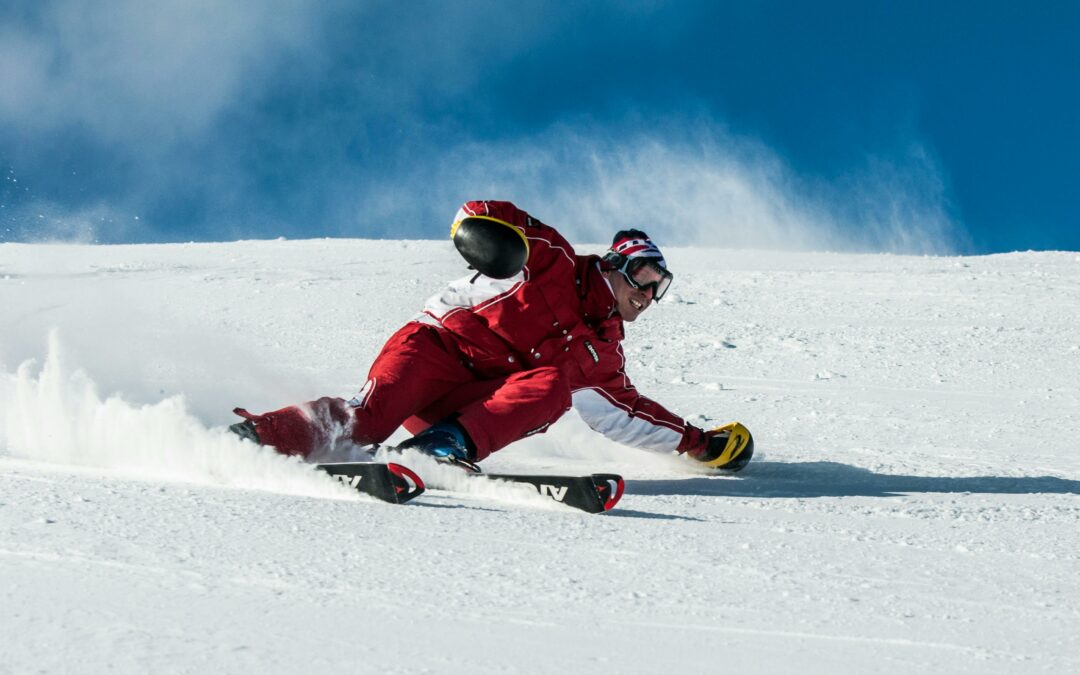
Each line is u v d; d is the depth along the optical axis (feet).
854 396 62.28
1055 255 171.01
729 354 77.30
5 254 155.12
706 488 36.63
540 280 36.06
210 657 15.12
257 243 181.88
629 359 75.15
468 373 36.29
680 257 172.96
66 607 16.96
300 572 19.84
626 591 19.97
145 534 21.90
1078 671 16.43
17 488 26.17
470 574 20.49
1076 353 78.48
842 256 174.60
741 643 17.20
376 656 15.61
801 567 22.68
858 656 16.80
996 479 39.45
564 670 15.55
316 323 89.66
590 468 40.75
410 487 27.73
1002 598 20.72
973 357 76.59
